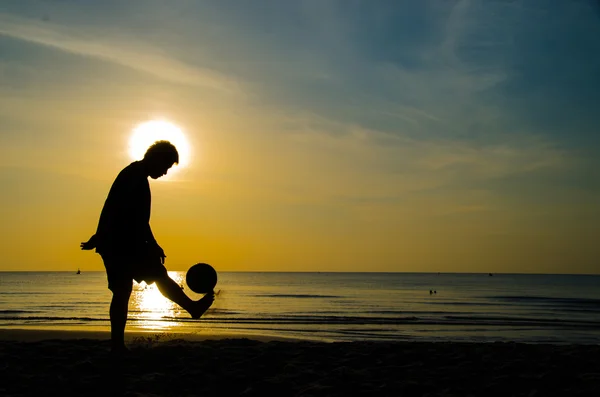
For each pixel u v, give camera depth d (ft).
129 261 17.75
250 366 17.67
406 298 231.50
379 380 15.93
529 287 427.74
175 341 23.76
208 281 18.54
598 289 384.68
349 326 98.94
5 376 15.37
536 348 23.00
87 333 37.24
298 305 173.99
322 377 16.43
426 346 23.09
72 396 13.64
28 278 617.62
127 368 16.72
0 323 89.71
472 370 17.49
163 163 18.31
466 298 239.30
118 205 17.69
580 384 15.78
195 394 14.43
